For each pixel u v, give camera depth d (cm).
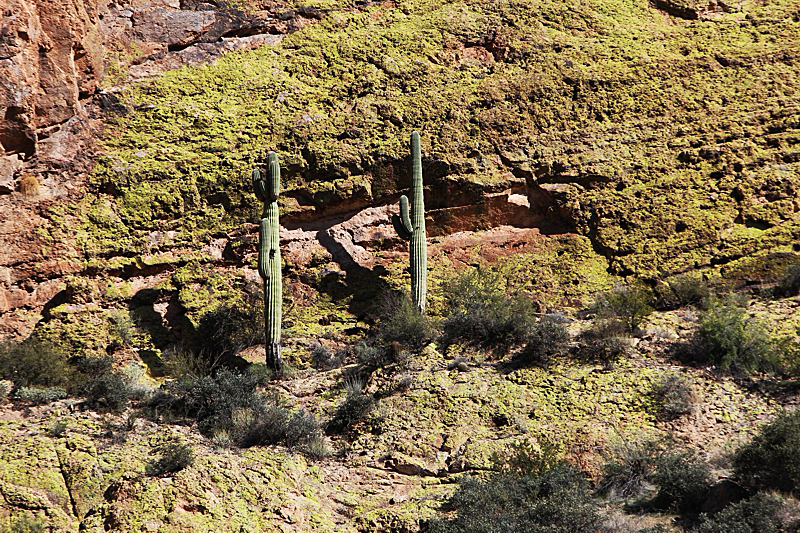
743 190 2022
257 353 1916
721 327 1650
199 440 1527
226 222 2059
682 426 1474
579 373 1630
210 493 1311
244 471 1386
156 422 1598
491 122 2188
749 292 1875
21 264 1886
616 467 1383
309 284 2036
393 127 2192
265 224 1844
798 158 2067
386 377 1691
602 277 1989
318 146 2141
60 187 2009
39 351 1711
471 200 2109
